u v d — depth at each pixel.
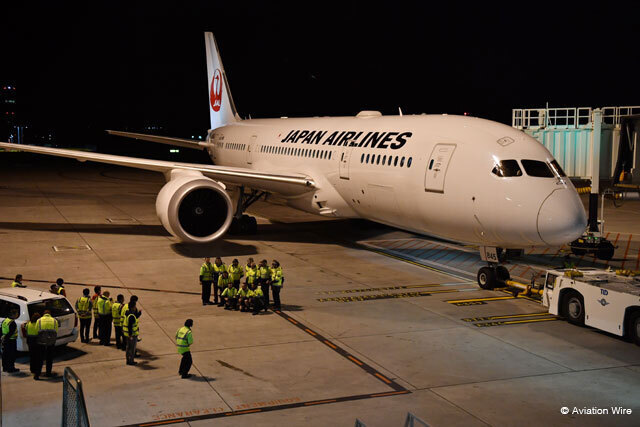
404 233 28.58
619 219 32.84
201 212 22.70
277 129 30.02
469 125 18.95
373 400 11.01
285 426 10.02
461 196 17.69
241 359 12.94
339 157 23.06
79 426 7.84
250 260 16.61
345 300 17.39
